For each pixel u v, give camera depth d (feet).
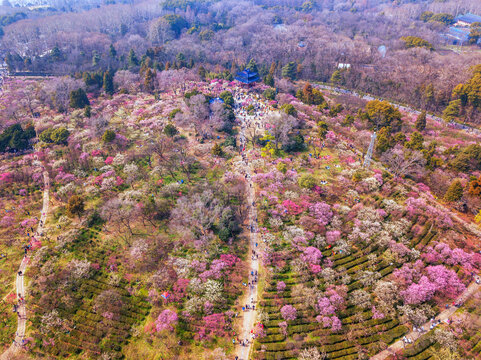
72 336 315.58
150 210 421.59
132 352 303.07
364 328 316.40
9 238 406.62
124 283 354.74
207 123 571.69
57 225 420.77
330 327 317.01
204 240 383.45
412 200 439.22
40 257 378.73
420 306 331.57
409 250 376.48
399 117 608.19
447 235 402.11
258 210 428.97
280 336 310.04
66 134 559.79
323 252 379.55
